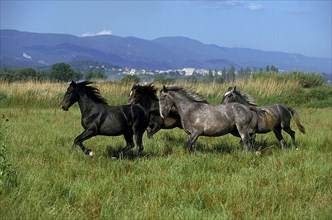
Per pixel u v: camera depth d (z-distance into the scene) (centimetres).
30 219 648
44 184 823
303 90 4200
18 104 3083
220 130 1281
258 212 743
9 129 1656
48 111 2684
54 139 1460
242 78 4134
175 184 898
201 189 845
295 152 1302
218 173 1015
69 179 909
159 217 690
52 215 672
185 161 1118
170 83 3750
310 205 777
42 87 3469
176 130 1897
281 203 793
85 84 1214
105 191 827
